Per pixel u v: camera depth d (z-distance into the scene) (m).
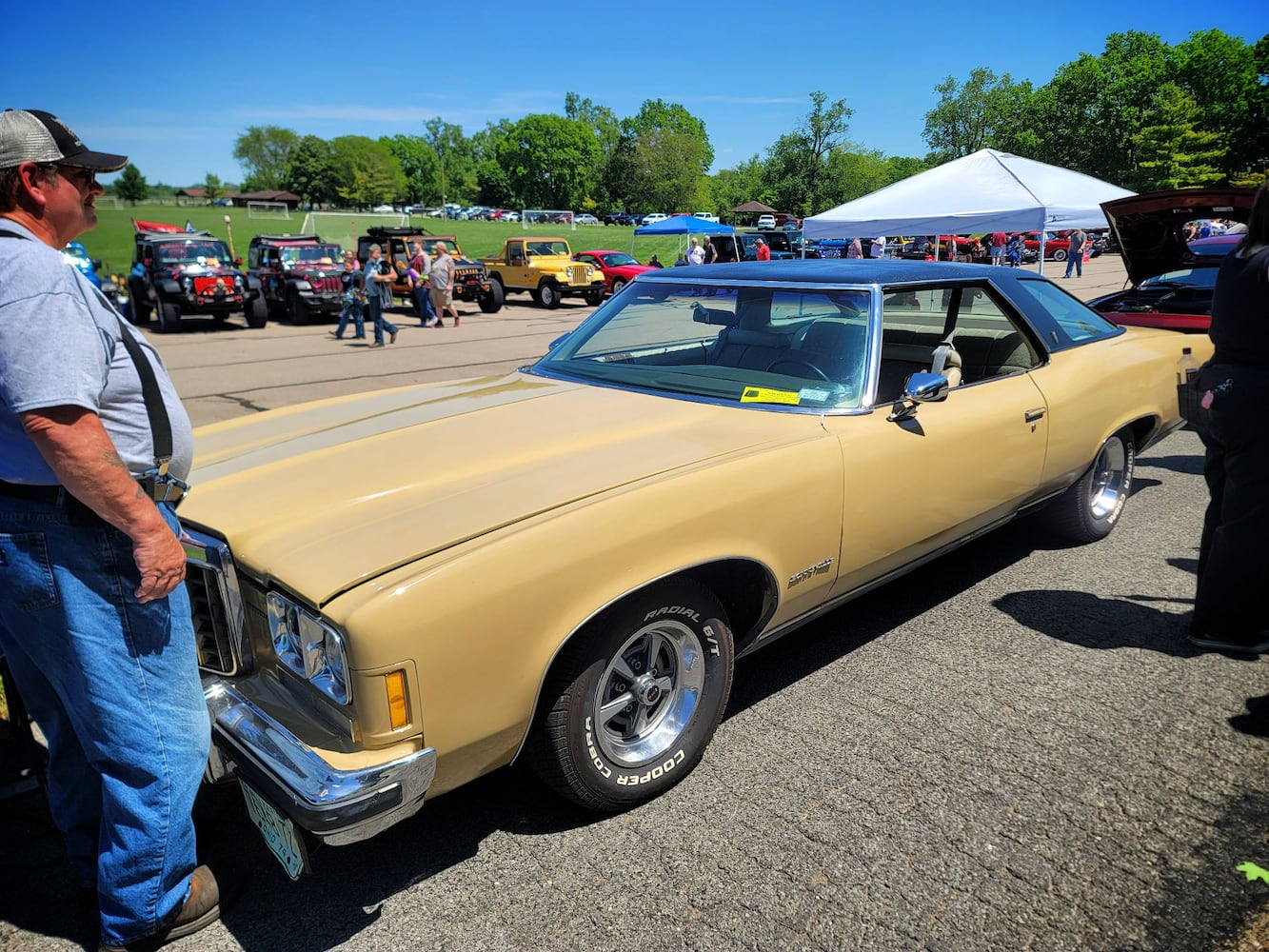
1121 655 3.47
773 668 3.43
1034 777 2.70
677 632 2.61
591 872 2.34
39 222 1.79
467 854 2.43
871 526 3.05
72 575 1.81
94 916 2.25
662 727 2.63
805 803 2.60
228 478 2.65
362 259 23.55
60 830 2.38
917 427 3.17
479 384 3.80
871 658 3.48
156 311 19.36
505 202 140.88
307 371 12.40
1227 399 3.16
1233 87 58.81
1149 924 2.12
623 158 96.38
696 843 2.44
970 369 3.81
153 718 1.95
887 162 88.62
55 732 2.15
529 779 2.79
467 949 2.09
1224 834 2.43
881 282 3.36
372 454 2.78
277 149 171.00
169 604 1.93
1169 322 6.88
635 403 3.28
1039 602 3.97
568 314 21.69
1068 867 2.31
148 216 80.06
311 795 1.85
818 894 2.24
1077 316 4.41
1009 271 4.07
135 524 1.76
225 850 2.49
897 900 2.21
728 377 3.38
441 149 178.88
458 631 2.01
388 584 1.97
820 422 3.02
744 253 30.56
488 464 2.66
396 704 1.95
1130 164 57.81
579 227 89.69
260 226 66.25
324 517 2.33
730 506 2.55
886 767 2.77
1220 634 3.43
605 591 2.26
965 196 11.95
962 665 3.41
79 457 1.65
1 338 1.59
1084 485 4.39
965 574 4.30
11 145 1.70
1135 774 2.71
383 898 2.28
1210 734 2.92
